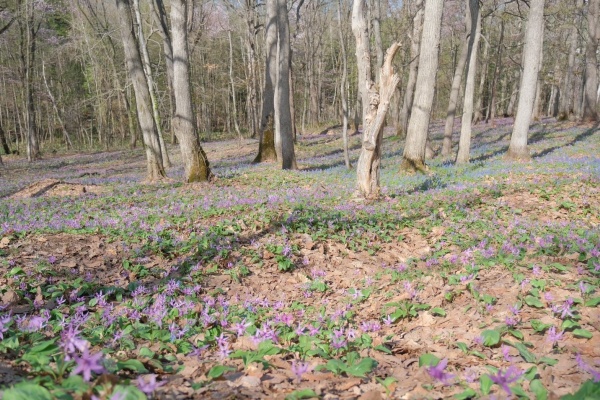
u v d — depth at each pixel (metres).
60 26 49.03
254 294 6.20
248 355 3.65
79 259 7.52
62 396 2.35
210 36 47.47
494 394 3.00
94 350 3.93
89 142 55.06
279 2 19.92
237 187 15.65
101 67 46.62
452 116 22.53
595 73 31.75
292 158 21.06
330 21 51.38
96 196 14.78
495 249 7.29
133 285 6.13
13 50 42.66
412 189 13.39
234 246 8.09
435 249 7.79
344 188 14.19
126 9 16.81
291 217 9.59
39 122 55.47
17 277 6.25
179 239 8.52
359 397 3.08
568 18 33.75
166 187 15.84
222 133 60.91
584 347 3.78
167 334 4.32
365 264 7.37
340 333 4.14
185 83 15.79
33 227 9.50
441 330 4.56
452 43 47.12
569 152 20.17
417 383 3.33
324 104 71.00
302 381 3.39
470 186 13.33
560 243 7.25
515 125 18.66
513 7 34.31
